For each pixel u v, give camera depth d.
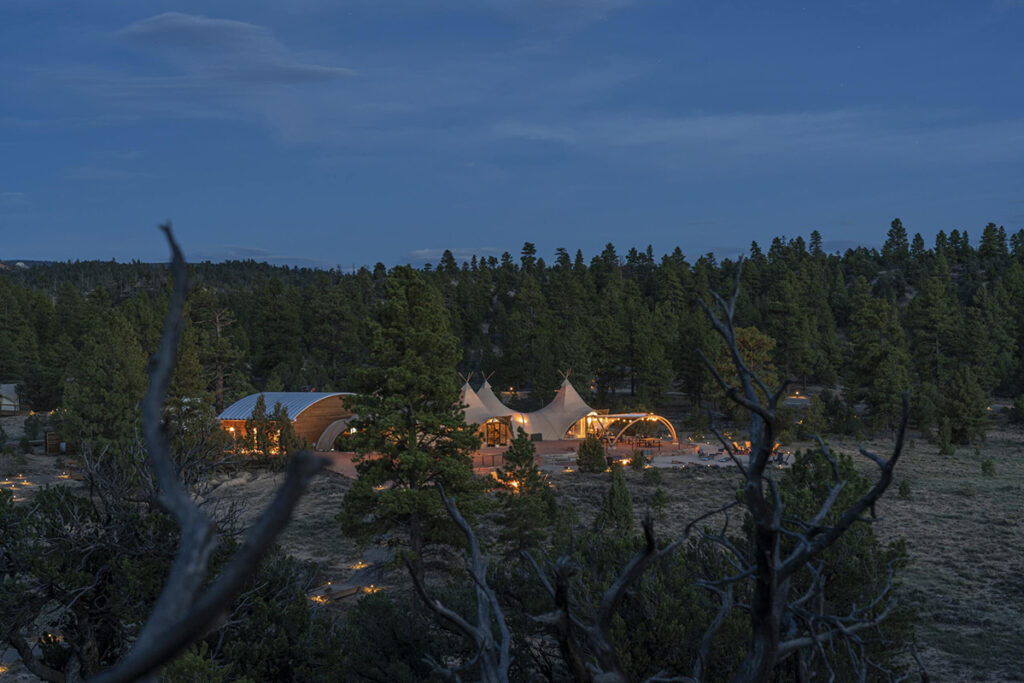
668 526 40.81
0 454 60.25
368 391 32.19
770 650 3.48
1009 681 22.22
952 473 57.91
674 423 93.75
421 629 16.69
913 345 123.81
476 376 119.50
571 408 76.44
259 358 121.38
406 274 32.16
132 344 56.28
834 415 90.44
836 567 13.73
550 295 152.38
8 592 15.56
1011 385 113.50
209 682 12.85
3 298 125.25
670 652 13.09
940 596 30.12
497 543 32.84
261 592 16.86
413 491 29.20
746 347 80.69
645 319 119.44
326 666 15.76
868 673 12.55
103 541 16.84
